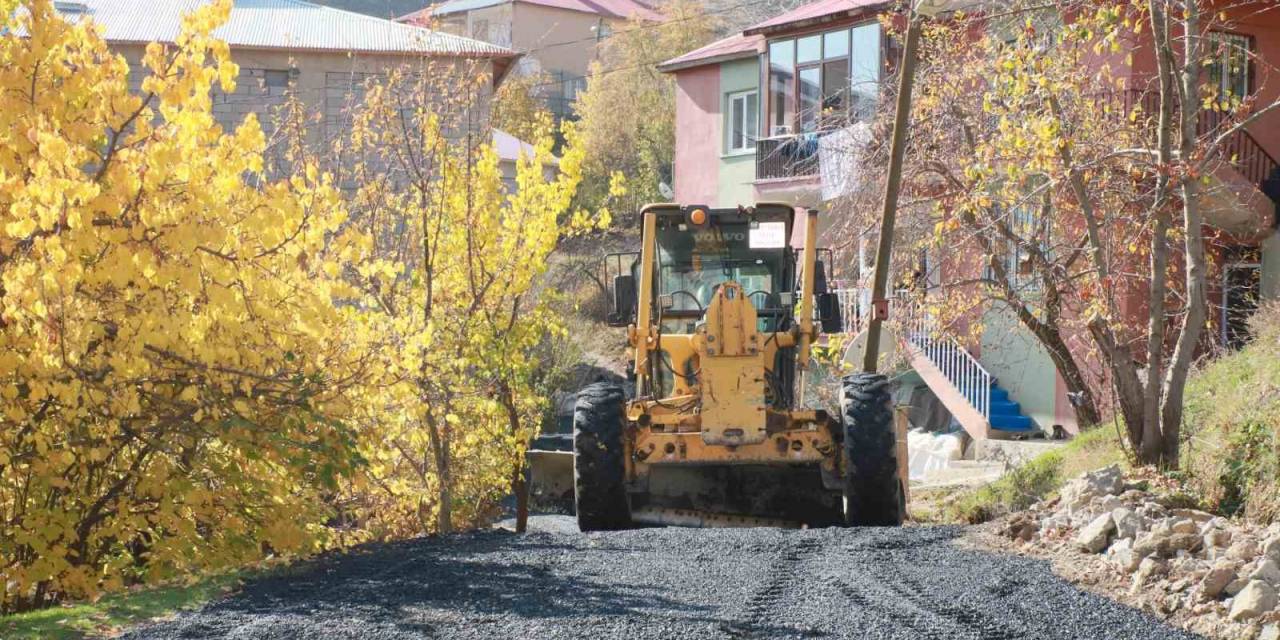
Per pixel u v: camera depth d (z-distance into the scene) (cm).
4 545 1158
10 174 1059
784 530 1207
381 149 1605
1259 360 1587
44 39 1062
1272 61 2641
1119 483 1175
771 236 1492
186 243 1039
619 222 5644
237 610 888
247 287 1109
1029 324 2006
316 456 1195
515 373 1492
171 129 1089
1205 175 1296
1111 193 1784
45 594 1217
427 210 1491
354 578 1007
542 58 9012
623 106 6881
